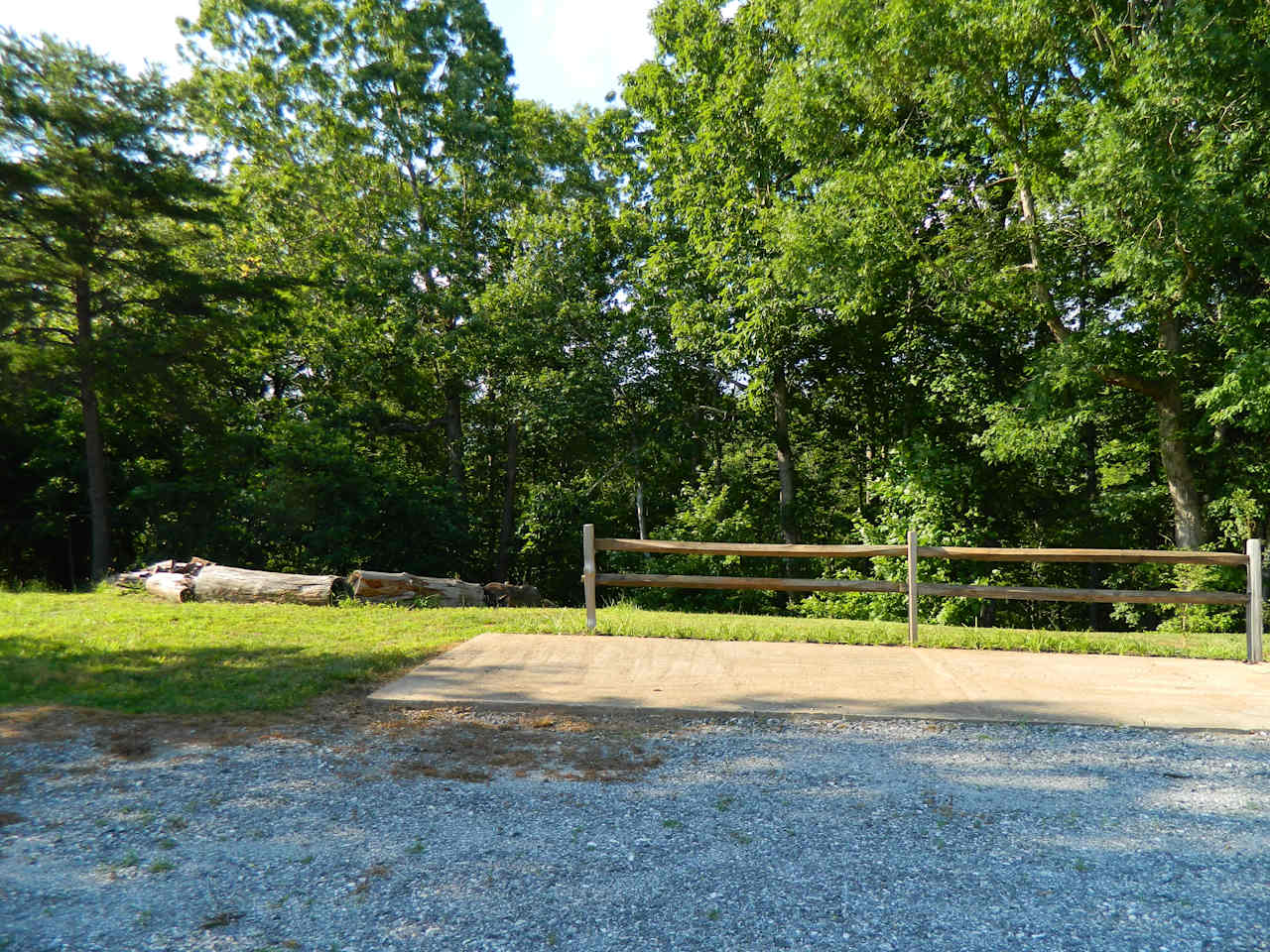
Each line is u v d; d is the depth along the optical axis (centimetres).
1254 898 317
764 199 1917
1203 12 1117
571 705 572
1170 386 1548
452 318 2723
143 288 2225
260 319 2312
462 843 364
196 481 2356
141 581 1312
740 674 656
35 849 354
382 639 800
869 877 333
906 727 538
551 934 288
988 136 1506
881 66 1393
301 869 338
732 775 451
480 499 3105
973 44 1330
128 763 461
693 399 2519
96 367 2064
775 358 1933
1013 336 1836
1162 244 1225
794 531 2273
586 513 2580
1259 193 1185
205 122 2667
